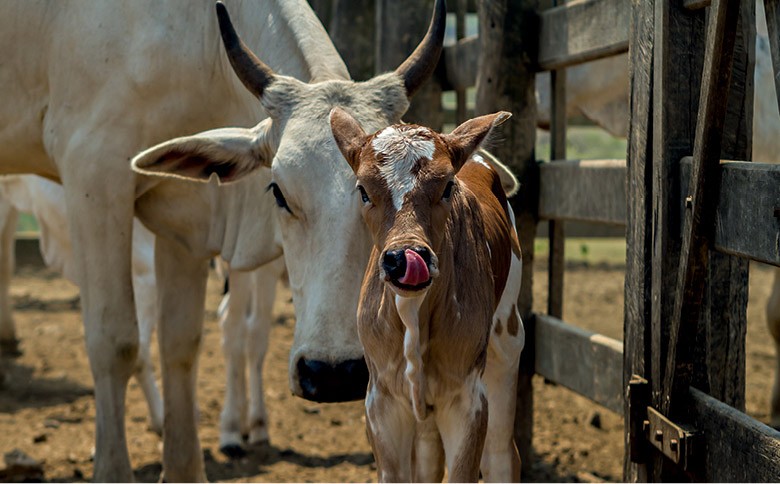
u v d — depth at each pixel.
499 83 5.78
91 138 5.30
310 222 4.26
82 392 7.89
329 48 5.02
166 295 5.78
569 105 8.21
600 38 5.00
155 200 5.64
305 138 4.30
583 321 9.88
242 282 6.56
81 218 5.32
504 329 4.45
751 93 4.03
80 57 5.34
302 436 6.81
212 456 6.46
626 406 4.30
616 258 13.80
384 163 3.35
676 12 3.95
